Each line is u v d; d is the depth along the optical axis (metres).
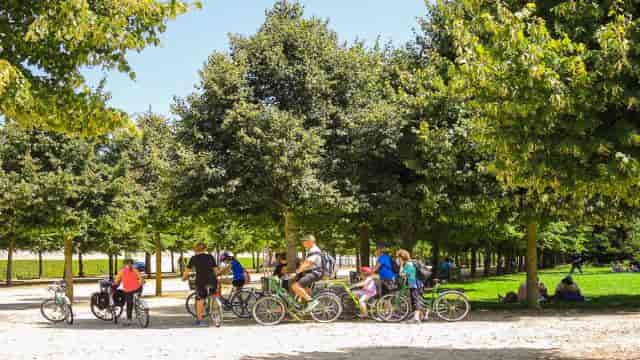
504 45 7.72
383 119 18.70
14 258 80.75
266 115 18.25
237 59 19.97
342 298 18.11
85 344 13.25
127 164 25.44
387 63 22.98
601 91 7.44
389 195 18.41
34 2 9.27
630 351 11.04
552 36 8.78
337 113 20.31
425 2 21.08
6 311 24.38
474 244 44.56
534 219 18.48
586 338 13.02
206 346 12.62
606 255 56.22
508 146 8.16
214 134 19.31
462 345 12.33
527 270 21.06
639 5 8.31
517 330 14.66
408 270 16.89
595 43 8.25
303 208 19.17
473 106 8.66
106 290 19.77
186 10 10.32
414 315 16.94
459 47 8.28
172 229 29.92
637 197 7.94
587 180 7.93
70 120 10.20
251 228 25.31
